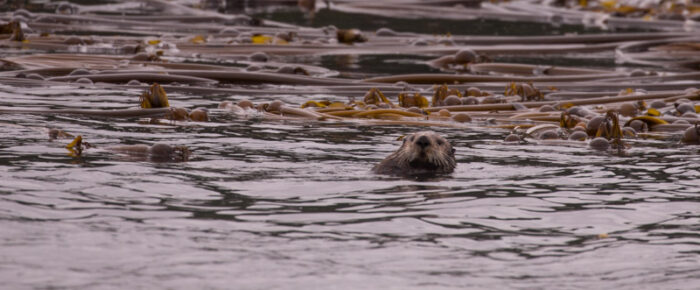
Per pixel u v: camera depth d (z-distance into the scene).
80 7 83.94
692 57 64.88
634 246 17.61
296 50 61.41
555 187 23.11
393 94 44.28
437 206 20.59
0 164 23.17
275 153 27.28
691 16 89.50
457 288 14.98
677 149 30.25
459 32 77.81
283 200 20.77
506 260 16.58
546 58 63.97
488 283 15.27
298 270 15.59
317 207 20.19
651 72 51.62
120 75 44.12
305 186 22.44
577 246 17.56
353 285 14.96
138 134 29.61
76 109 33.81
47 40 59.94
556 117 37.38
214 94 42.34
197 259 15.93
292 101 40.72
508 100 42.44
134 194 20.53
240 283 14.83
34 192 20.09
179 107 35.06
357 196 21.47
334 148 28.72
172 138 29.12
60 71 46.06
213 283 14.77
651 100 42.69
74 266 15.23
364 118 36.09
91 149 26.06
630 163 27.11
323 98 42.34
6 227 17.17
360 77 50.97
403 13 94.12
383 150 28.62
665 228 18.98
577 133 31.97
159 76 44.66
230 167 24.61
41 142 26.77
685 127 35.66
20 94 38.38
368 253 16.72
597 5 102.56
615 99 41.50
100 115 33.38
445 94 40.50
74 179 21.72
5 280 14.42
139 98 36.09
